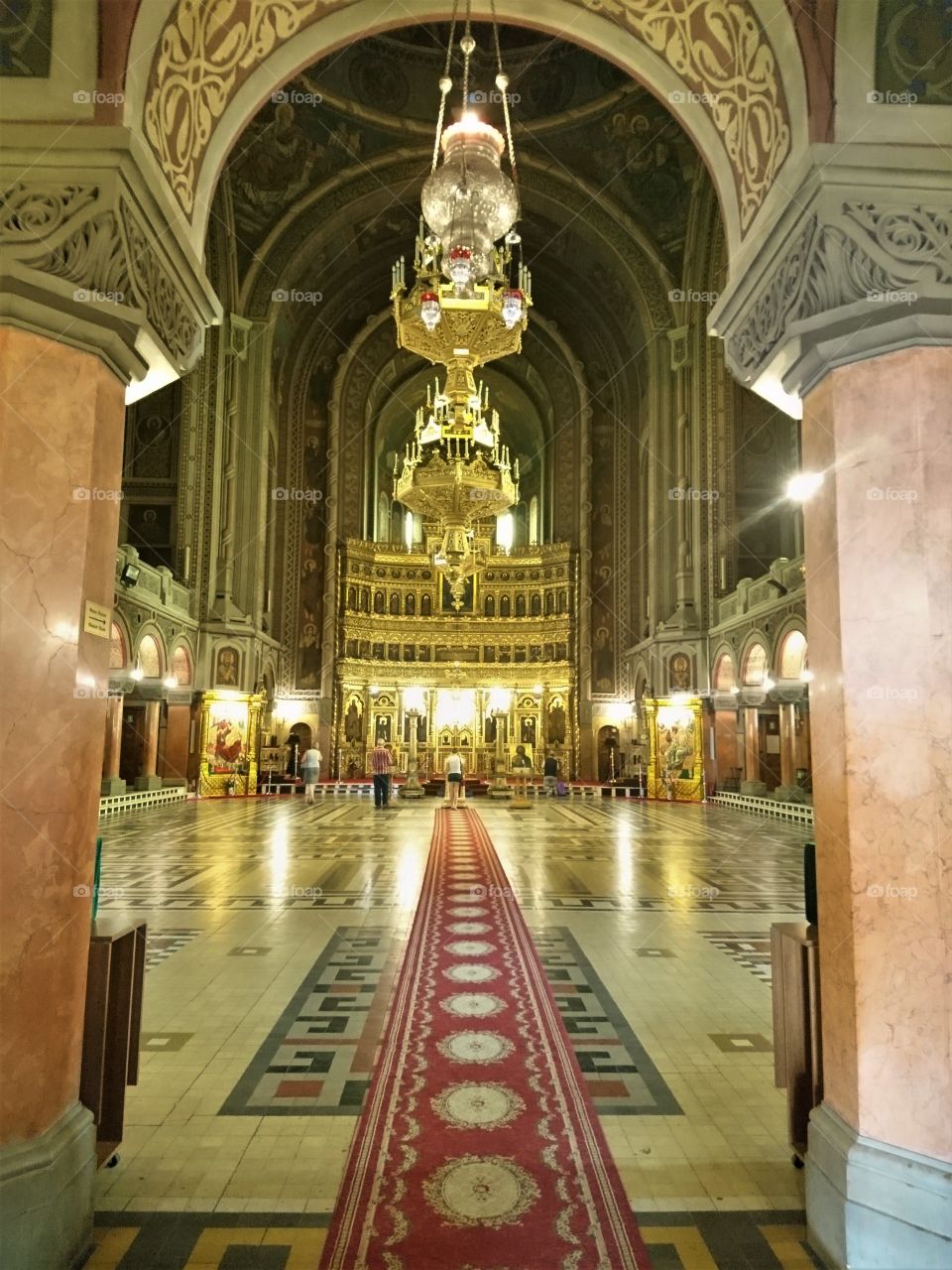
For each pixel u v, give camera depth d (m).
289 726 28.47
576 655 29.69
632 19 4.13
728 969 6.24
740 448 23.39
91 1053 3.24
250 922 7.70
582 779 28.98
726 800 21.39
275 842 13.33
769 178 3.67
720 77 3.96
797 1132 3.39
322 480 29.98
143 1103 3.91
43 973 2.85
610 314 29.17
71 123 3.13
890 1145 2.82
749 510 23.19
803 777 18.05
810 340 3.29
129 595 18.14
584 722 29.28
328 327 30.02
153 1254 2.80
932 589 2.97
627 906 8.49
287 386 29.28
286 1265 2.72
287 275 25.55
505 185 7.79
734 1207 3.12
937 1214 2.67
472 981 5.78
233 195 24.12
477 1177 3.25
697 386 23.92
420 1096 3.94
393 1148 3.46
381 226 27.47
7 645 2.86
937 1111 2.78
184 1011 5.21
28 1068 2.77
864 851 2.97
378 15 4.21
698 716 22.98
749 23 3.64
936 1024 2.81
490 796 24.31
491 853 12.19
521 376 33.94
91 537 3.14
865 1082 2.88
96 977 3.27
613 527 29.78
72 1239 2.78
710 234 23.67
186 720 22.47
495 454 20.42
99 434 3.20
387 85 24.05
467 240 7.79
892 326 3.08
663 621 24.69
